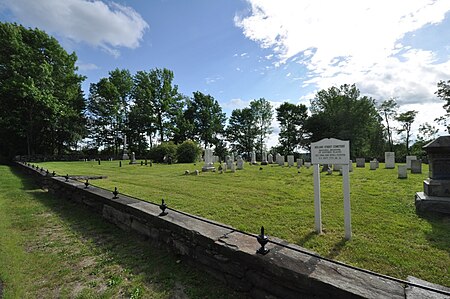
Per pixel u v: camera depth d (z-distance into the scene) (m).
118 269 3.27
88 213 6.15
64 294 2.73
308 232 4.17
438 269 2.84
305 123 44.91
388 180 9.84
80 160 36.50
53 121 33.69
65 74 35.41
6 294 2.69
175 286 2.80
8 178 13.74
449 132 30.55
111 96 45.25
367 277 1.95
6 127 29.67
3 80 29.14
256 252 2.49
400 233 3.99
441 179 5.41
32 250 3.96
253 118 56.59
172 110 50.12
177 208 6.07
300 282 2.06
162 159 30.27
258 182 10.54
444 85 29.88
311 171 14.80
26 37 31.31
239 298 2.50
